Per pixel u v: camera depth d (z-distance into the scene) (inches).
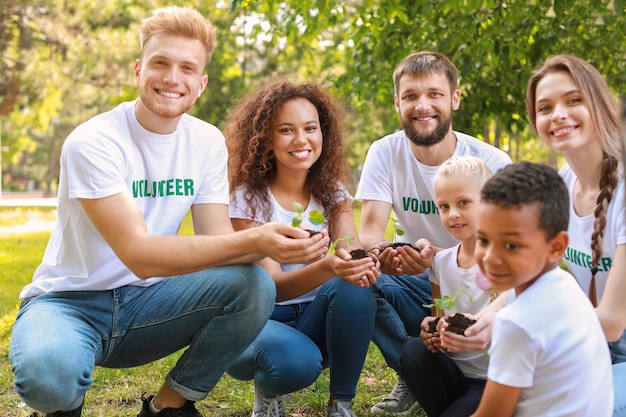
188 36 124.9
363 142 864.9
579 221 120.9
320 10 330.0
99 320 119.6
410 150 157.5
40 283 123.2
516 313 88.9
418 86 150.1
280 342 127.3
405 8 310.0
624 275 108.4
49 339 108.6
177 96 124.0
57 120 1720.0
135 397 157.9
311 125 140.7
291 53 914.7
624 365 112.4
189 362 122.6
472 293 126.3
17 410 151.7
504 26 303.6
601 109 115.2
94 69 815.7
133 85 839.1
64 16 804.6
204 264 114.1
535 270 89.9
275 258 113.2
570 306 89.4
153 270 113.9
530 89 123.4
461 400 113.7
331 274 129.6
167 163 127.6
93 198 114.6
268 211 142.9
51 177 1946.4
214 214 132.5
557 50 315.3
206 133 133.6
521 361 87.6
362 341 132.4
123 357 124.6
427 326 115.0
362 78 341.1
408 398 150.0
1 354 192.1
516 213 87.2
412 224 159.0
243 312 119.0
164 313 120.7
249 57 978.1
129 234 113.7
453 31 309.4
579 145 115.6
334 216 148.3
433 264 132.7
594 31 325.4
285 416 146.6
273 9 345.1
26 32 778.8
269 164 144.5
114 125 124.3
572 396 88.5
